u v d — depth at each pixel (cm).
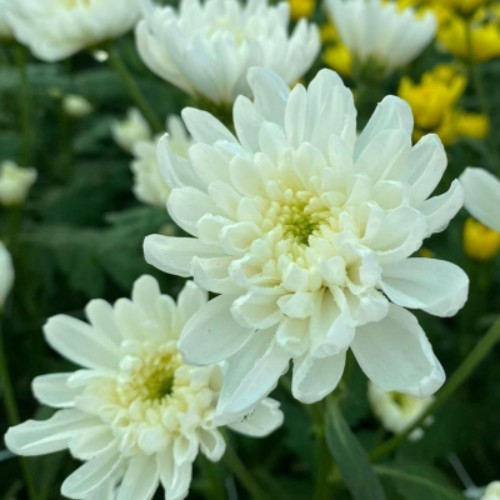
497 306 66
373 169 34
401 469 42
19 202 65
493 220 39
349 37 57
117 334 40
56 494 52
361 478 37
